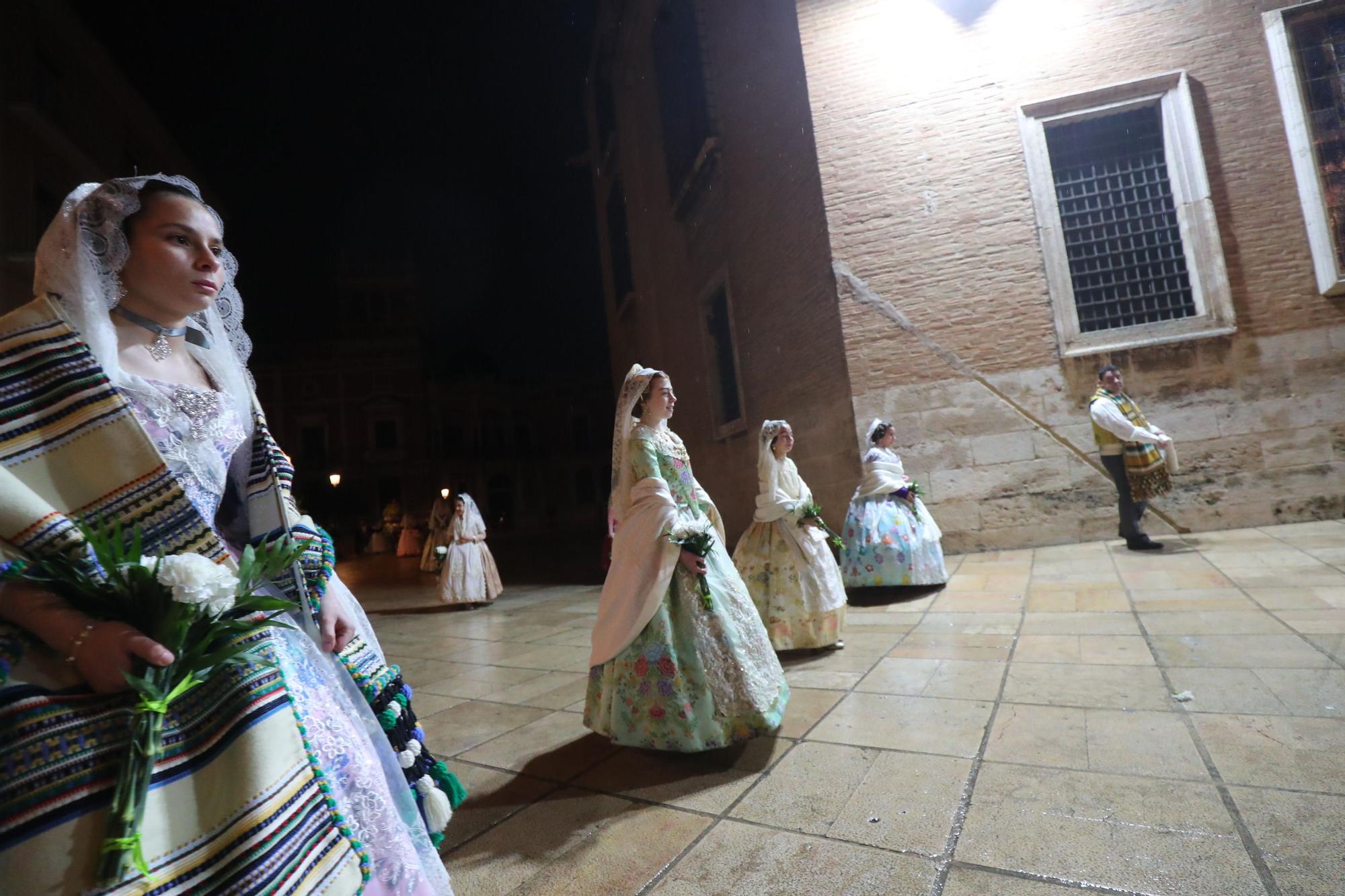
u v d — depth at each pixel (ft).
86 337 3.77
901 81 28.22
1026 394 26.30
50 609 3.14
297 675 4.03
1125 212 27.45
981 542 26.08
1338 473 24.68
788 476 15.10
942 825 7.17
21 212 50.06
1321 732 8.51
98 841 2.93
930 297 27.27
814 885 6.34
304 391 127.65
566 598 29.48
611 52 55.98
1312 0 26.12
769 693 9.55
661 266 50.08
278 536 4.54
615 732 9.50
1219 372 25.53
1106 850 6.46
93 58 59.67
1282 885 5.76
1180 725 9.11
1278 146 26.20
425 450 131.64
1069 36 27.45
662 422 10.72
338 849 3.59
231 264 5.14
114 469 3.57
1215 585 16.69
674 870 6.79
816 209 28.96
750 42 33.71
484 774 9.67
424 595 36.11
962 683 11.71
